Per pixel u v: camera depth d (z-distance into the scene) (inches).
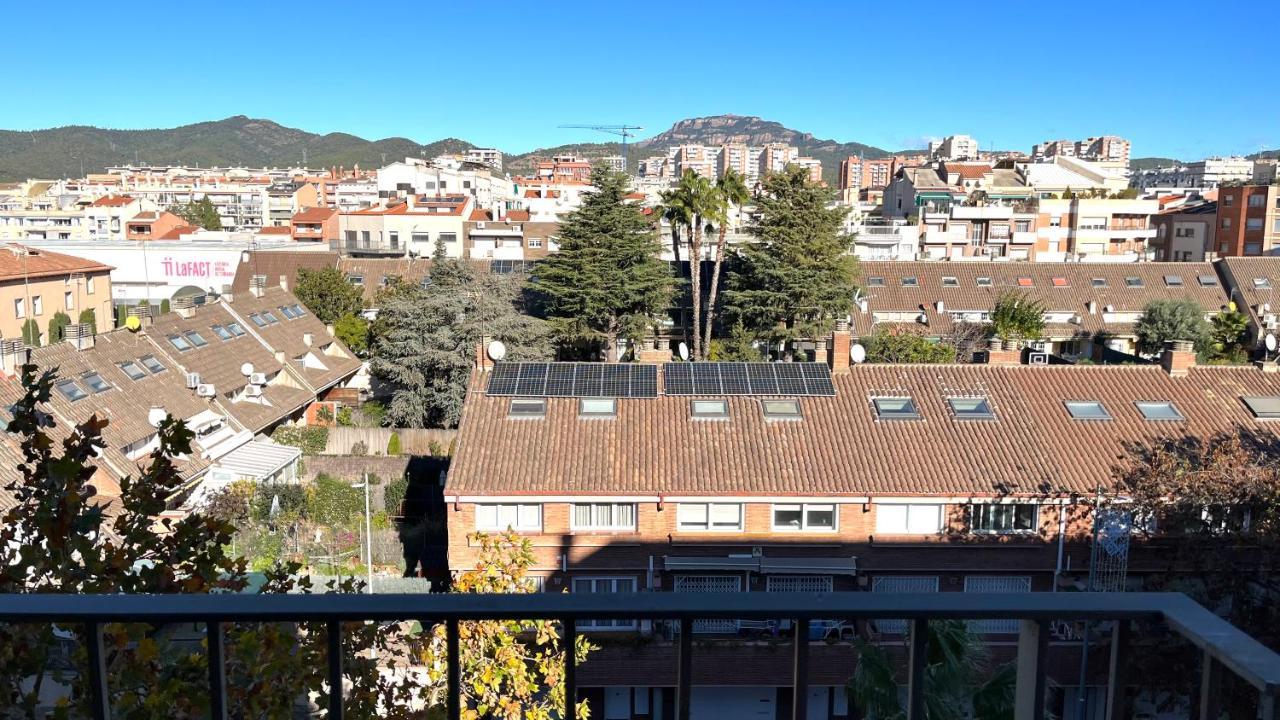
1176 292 2026.3
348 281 2114.9
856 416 895.7
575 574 818.8
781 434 871.1
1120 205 2918.3
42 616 108.9
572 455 842.8
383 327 1740.9
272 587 354.3
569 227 1656.0
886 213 3666.3
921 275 2022.6
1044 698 111.2
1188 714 573.6
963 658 370.9
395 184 4392.2
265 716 245.8
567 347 1718.8
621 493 805.2
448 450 1357.0
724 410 899.4
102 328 2338.8
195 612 109.2
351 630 334.3
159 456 277.4
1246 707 325.7
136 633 193.3
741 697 775.1
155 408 1036.5
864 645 422.0
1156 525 772.0
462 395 1430.9
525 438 863.7
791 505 815.7
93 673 113.3
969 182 3380.9
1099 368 964.6
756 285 1724.9
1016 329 1777.8
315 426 1382.9
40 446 254.2
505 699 468.1
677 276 1952.5
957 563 813.9
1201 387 938.1
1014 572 813.9
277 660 243.8
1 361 997.8
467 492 802.8
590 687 780.6
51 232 4153.5
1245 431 871.1
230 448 1146.7
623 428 875.4
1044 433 871.7
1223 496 706.2
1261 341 1801.2
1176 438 861.2
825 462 836.0
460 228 3250.5
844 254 1733.5
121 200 4160.9
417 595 110.3
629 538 812.0
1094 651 616.4
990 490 804.0
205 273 2856.8
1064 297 1991.9
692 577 816.9
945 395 924.0
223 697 113.7
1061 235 2947.8
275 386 1440.7
